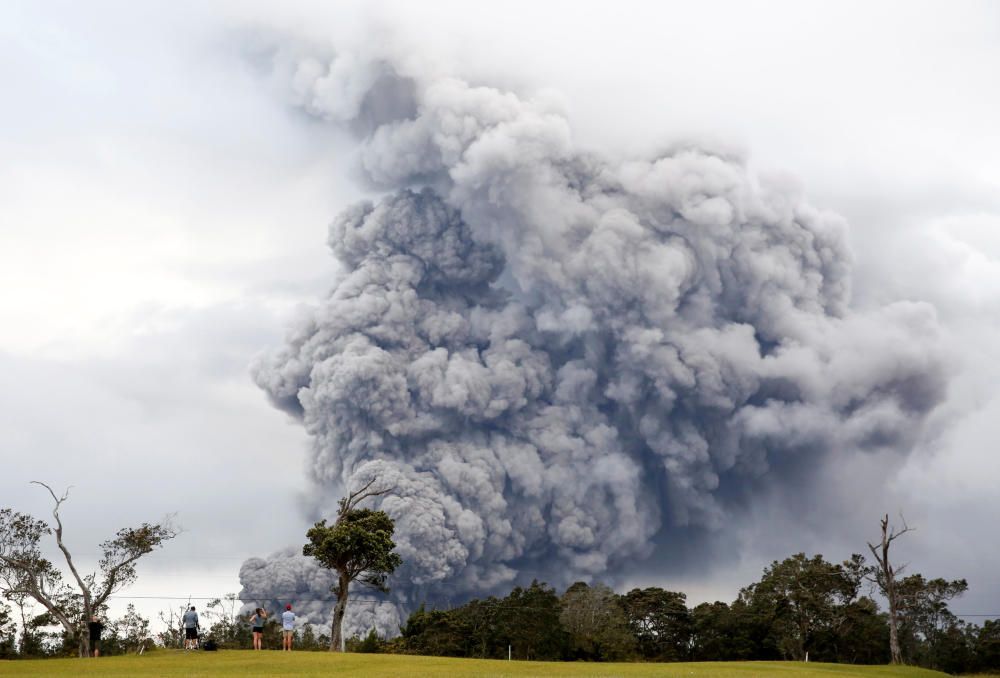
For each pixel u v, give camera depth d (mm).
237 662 44125
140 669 40562
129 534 65812
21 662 44469
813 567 100938
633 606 105188
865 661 98500
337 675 38156
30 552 64500
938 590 97500
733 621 98938
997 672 96312
